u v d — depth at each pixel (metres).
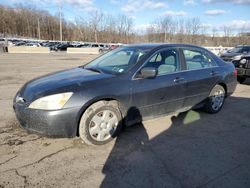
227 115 5.16
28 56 22.94
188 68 4.57
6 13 90.94
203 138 3.96
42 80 3.77
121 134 3.98
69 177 2.81
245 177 2.92
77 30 79.00
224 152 3.51
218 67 5.17
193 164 3.16
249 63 8.62
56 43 48.00
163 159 3.26
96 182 2.74
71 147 3.50
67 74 3.97
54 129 3.22
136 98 3.79
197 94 4.71
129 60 4.08
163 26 63.84
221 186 2.74
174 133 4.11
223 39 59.16
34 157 3.21
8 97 6.22
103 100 3.54
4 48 30.61
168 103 4.23
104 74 3.82
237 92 7.65
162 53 4.24
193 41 59.53
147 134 4.02
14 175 2.81
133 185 2.71
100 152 3.40
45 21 92.62
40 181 2.72
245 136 4.10
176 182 2.79
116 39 72.06
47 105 3.19
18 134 3.86
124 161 3.18
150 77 3.89
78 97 3.29
